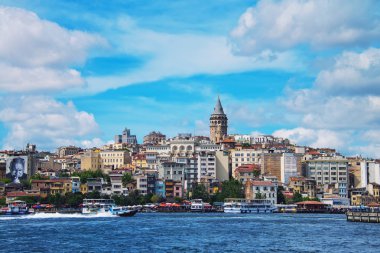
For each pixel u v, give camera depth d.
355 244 197.00
